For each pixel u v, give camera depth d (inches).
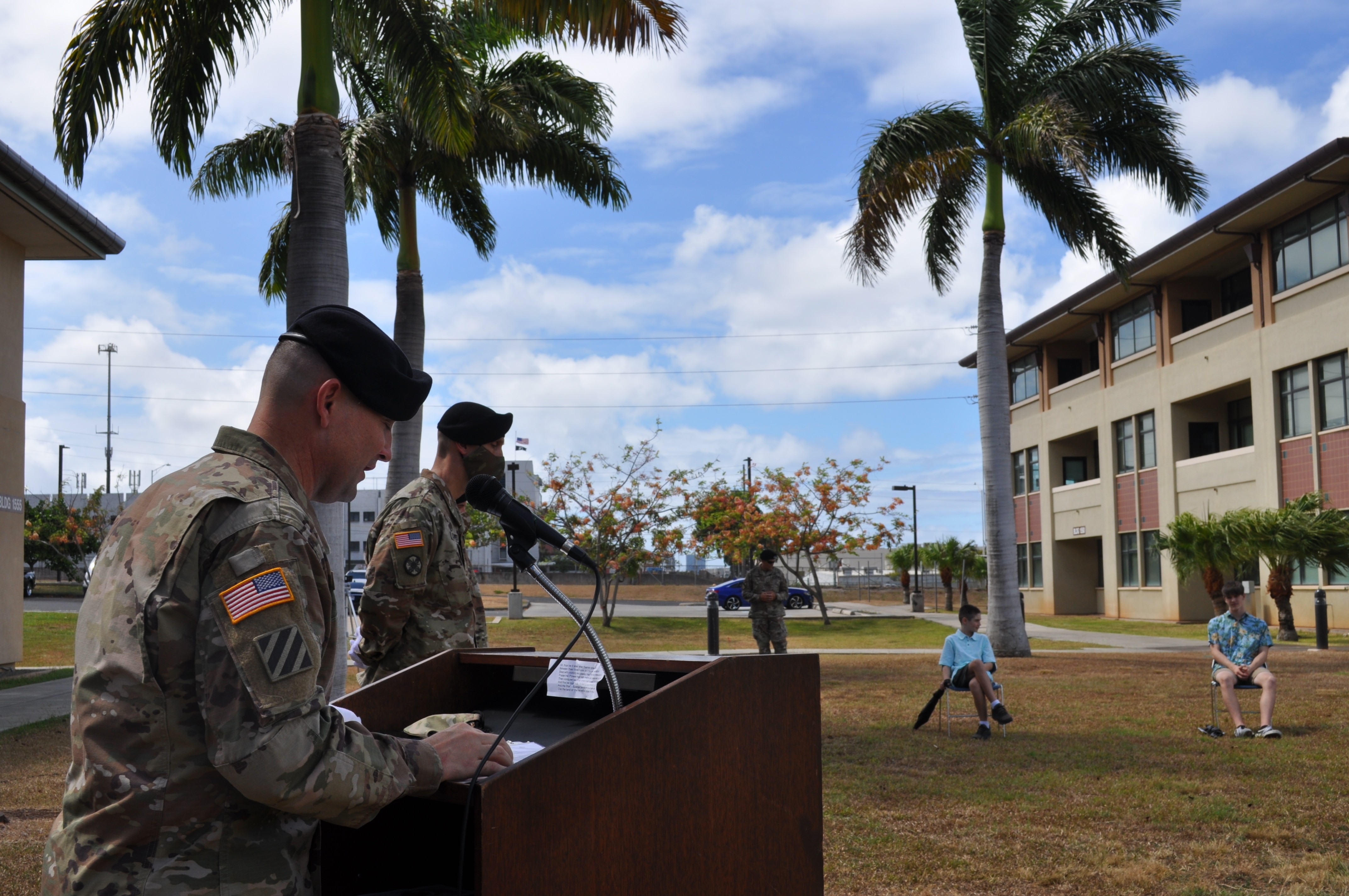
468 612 152.9
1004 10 737.0
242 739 57.4
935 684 558.9
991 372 743.7
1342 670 603.2
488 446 156.0
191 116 400.8
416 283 634.2
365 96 609.6
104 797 58.9
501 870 65.1
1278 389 1072.8
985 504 748.6
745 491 1311.5
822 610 1237.1
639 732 73.4
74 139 375.2
